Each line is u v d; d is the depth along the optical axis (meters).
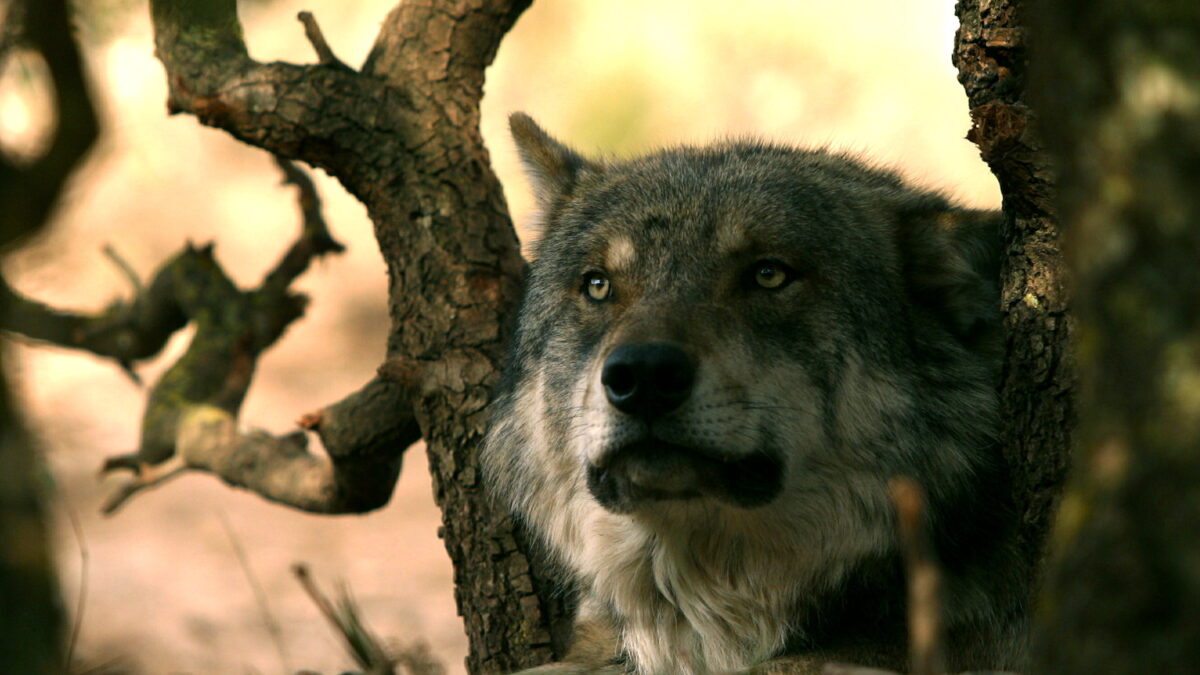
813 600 8.05
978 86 7.19
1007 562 7.91
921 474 7.89
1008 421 7.19
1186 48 3.61
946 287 8.24
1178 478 3.58
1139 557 3.66
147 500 23.94
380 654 7.25
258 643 16.08
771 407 7.56
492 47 10.11
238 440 11.20
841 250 8.12
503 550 9.08
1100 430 3.84
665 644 8.44
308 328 31.44
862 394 7.91
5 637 3.86
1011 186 6.86
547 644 8.96
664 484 7.37
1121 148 3.67
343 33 28.75
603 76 28.00
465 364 9.30
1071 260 3.96
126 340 13.05
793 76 30.05
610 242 8.36
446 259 9.48
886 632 7.94
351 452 9.89
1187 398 3.58
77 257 15.10
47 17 3.88
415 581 19.70
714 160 8.96
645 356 7.14
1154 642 3.62
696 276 7.92
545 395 8.58
